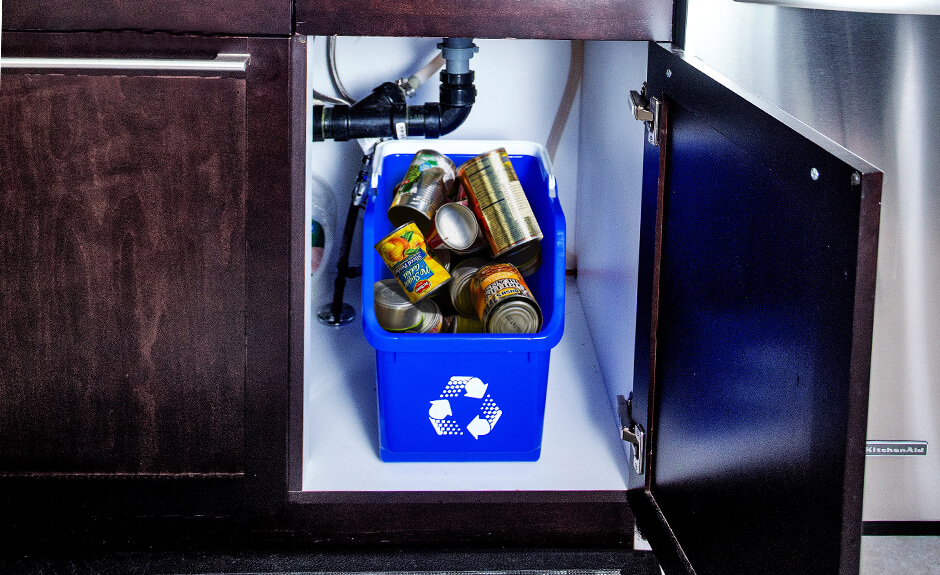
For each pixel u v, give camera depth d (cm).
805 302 85
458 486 134
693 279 113
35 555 131
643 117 122
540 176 170
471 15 117
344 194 197
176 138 116
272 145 117
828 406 82
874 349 132
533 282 169
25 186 118
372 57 188
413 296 146
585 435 150
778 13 113
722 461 107
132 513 131
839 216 77
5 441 127
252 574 128
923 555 143
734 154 99
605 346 165
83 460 128
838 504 81
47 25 113
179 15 113
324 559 131
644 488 131
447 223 155
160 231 119
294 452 130
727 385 104
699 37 114
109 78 114
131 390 125
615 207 152
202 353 124
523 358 135
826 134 119
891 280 127
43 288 121
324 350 175
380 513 133
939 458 139
